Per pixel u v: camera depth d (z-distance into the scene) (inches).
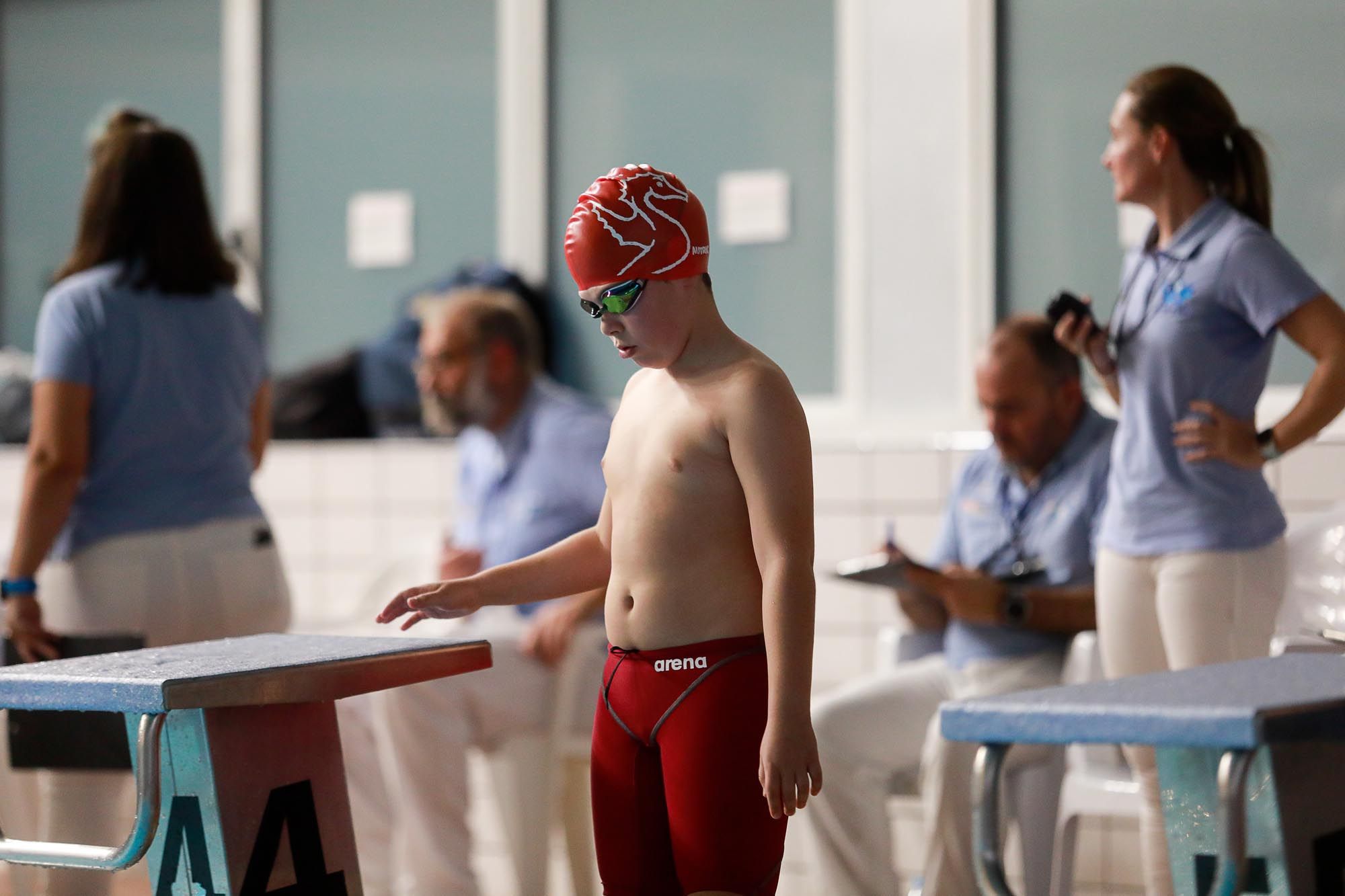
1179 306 349.4
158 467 382.6
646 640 260.7
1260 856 226.4
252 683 242.8
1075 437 450.0
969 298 555.8
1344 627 386.9
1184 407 347.9
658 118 609.3
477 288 604.7
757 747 255.8
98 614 376.2
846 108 575.8
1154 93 358.3
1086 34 546.6
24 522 367.9
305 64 666.8
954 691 446.6
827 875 439.8
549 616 482.3
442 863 471.5
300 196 668.1
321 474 628.4
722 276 599.8
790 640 240.4
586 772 499.2
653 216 253.9
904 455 547.2
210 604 384.5
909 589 446.6
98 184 387.2
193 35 682.2
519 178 625.9
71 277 385.7
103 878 370.9
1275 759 223.0
